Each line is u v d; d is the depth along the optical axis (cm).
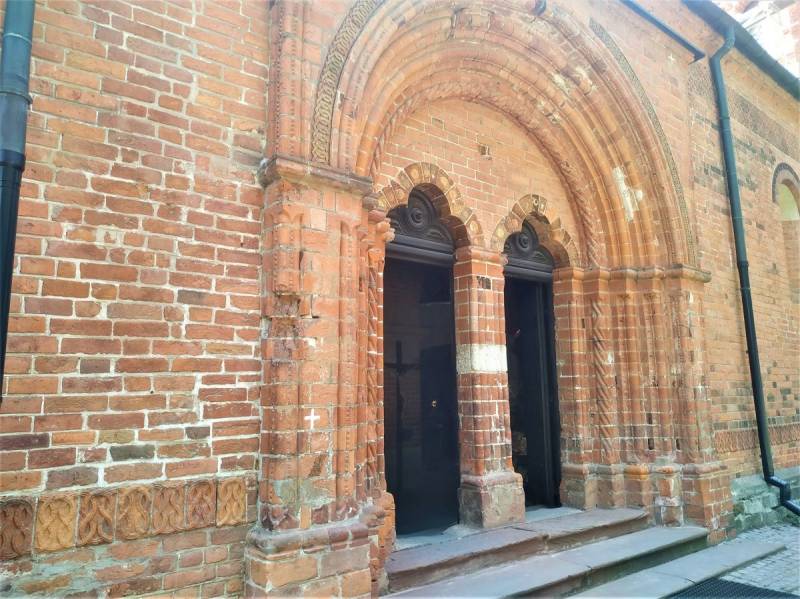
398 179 560
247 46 412
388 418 691
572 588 513
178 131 376
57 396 321
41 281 322
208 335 375
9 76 308
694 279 745
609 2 694
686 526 682
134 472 340
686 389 712
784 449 921
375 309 495
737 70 962
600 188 732
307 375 384
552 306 742
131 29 366
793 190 1097
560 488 704
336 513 387
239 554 372
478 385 599
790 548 700
